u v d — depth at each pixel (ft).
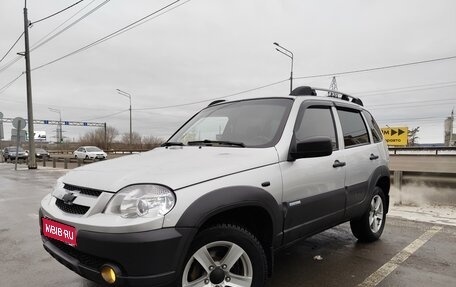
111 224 7.87
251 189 9.31
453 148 120.06
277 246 10.46
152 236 7.71
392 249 15.25
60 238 8.97
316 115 12.94
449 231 17.94
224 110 13.80
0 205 27.76
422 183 24.90
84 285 12.12
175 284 8.14
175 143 13.03
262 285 9.57
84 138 308.19
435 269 13.05
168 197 8.06
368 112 17.06
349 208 13.64
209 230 8.71
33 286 12.07
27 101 76.33
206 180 8.74
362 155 14.64
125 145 246.88
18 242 17.37
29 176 54.65
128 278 7.77
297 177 10.93
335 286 11.64
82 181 9.35
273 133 11.28
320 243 16.12
